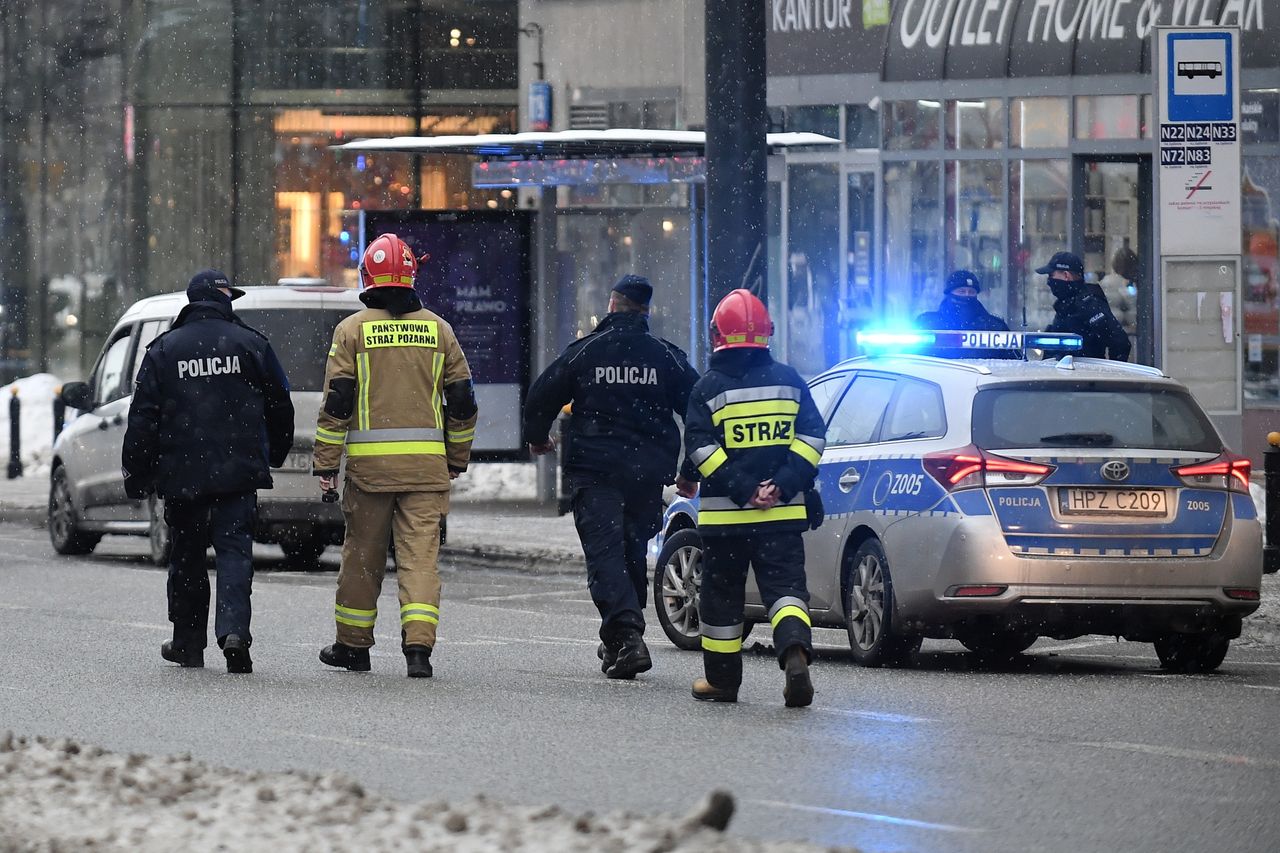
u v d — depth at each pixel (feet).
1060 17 265.54
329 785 73.00
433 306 246.27
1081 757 86.94
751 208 171.83
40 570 188.75
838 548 126.62
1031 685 112.88
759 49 171.63
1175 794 78.48
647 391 116.88
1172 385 120.98
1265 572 158.71
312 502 183.83
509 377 247.70
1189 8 258.98
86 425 203.92
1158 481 117.91
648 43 306.14
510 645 133.49
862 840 69.72
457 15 329.72
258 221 341.62
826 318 278.46
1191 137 181.68
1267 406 257.75
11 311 356.59
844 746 89.71
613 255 246.88
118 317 351.46
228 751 88.02
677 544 134.21
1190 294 184.85
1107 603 116.57
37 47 353.31
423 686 110.73
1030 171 268.62
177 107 345.10
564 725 95.91
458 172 333.01
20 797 71.41
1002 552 115.96
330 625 142.92
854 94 275.18
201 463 115.34
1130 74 263.49
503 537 208.74
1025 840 69.87
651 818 66.64
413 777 81.61
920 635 121.19
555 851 61.67
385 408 115.34
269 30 339.36
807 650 101.76
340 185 337.93
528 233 246.88
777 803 76.18
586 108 310.45
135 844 63.93
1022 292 269.85
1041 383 120.06
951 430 119.44
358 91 335.67
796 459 102.37
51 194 353.92
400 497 116.26
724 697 104.88
